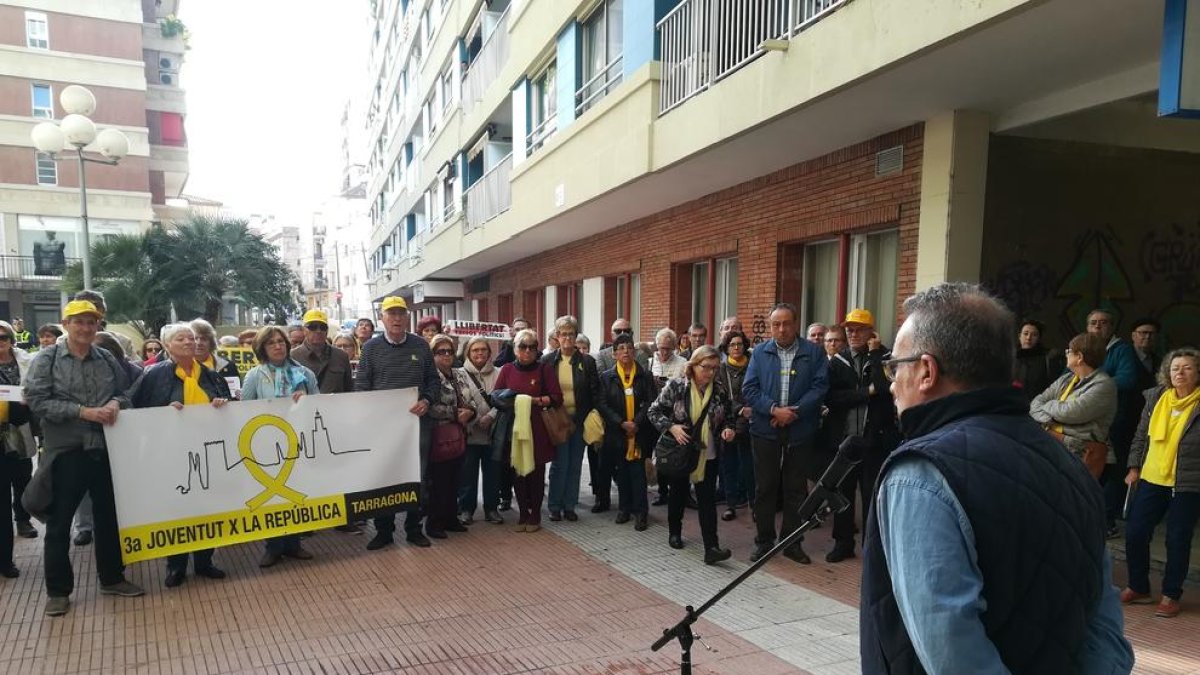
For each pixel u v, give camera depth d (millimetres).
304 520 5480
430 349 6195
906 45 4828
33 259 34594
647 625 4375
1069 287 6641
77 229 35781
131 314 22312
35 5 34594
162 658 3902
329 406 5613
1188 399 4340
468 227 17953
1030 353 6137
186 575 5246
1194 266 7109
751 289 8836
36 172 34781
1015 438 1421
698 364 5430
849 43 5348
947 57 4867
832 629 4305
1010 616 1323
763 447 5461
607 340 13430
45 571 4441
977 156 6129
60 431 4488
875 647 1497
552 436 6246
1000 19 4211
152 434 4934
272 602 4707
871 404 5352
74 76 35562
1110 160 6684
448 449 6027
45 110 35125
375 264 48781
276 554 5445
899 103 5879
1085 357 4914
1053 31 4406
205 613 4520
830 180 7492
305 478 5500
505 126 17328
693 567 5391
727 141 7047
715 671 3783
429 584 5051
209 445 5145
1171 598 4344
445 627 4332
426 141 26156
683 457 5328
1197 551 5457
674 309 10805
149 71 43656
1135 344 6246
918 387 1563
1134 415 5992
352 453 5684
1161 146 6805
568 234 13773
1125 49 4707
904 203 6586
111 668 3785
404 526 6625
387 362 5992
